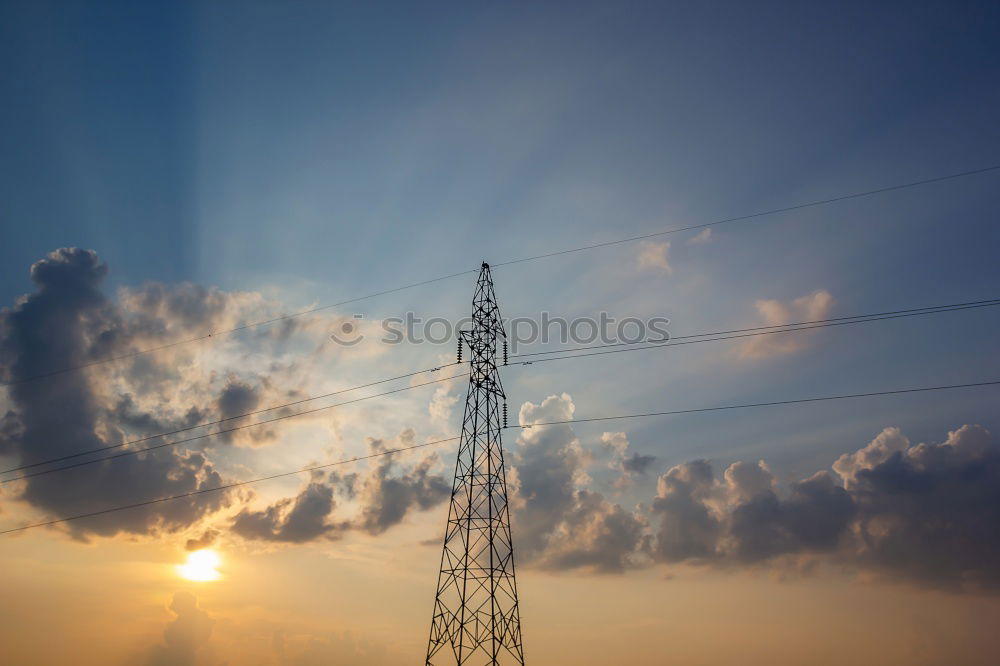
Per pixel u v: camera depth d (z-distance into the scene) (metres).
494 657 58.72
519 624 60.53
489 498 64.62
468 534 63.81
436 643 60.72
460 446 67.38
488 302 73.88
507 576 61.91
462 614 61.00
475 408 68.75
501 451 67.06
